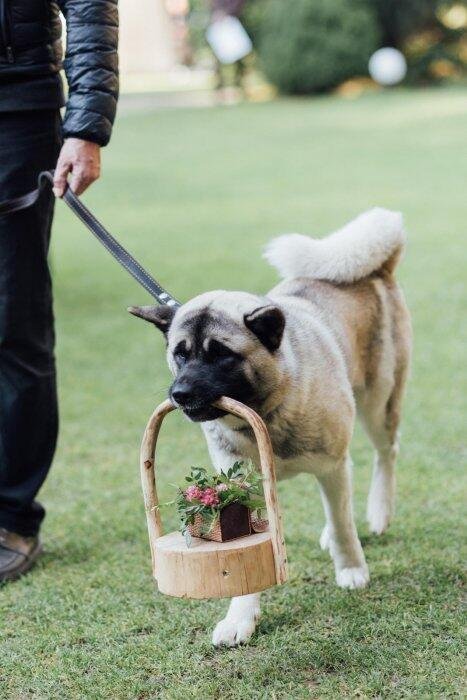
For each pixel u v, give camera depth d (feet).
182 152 66.74
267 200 47.14
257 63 100.89
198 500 8.80
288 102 94.02
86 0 11.27
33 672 9.75
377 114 79.30
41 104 11.67
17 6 11.30
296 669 9.41
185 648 9.98
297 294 12.09
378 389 12.71
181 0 144.46
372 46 97.45
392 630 10.00
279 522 8.77
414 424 17.58
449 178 50.26
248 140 70.33
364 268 12.51
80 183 11.34
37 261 12.10
